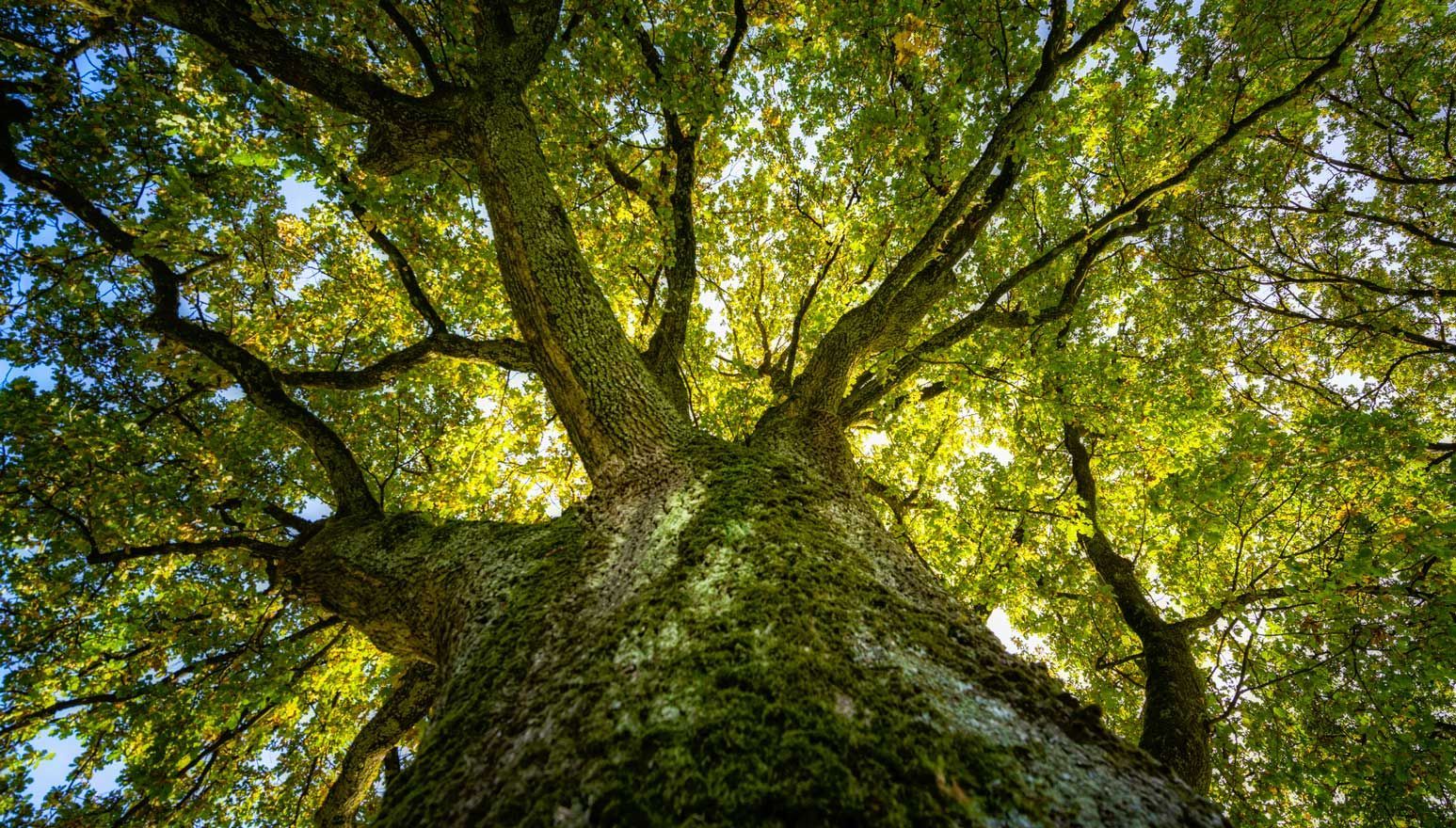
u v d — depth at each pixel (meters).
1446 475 5.14
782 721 1.30
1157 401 6.75
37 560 5.83
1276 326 12.06
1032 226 8.68
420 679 6.55
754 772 1.16
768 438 4.21
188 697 5.92
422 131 4.62
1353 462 5.18
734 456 3.11
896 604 1.96
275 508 5.98
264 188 6.36
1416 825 5.84
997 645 1.89
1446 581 5.16
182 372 6.00
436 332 5.93
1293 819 6.44
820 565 2.07
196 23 3.89
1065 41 6.29
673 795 1.13
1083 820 1.17
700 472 2.96
